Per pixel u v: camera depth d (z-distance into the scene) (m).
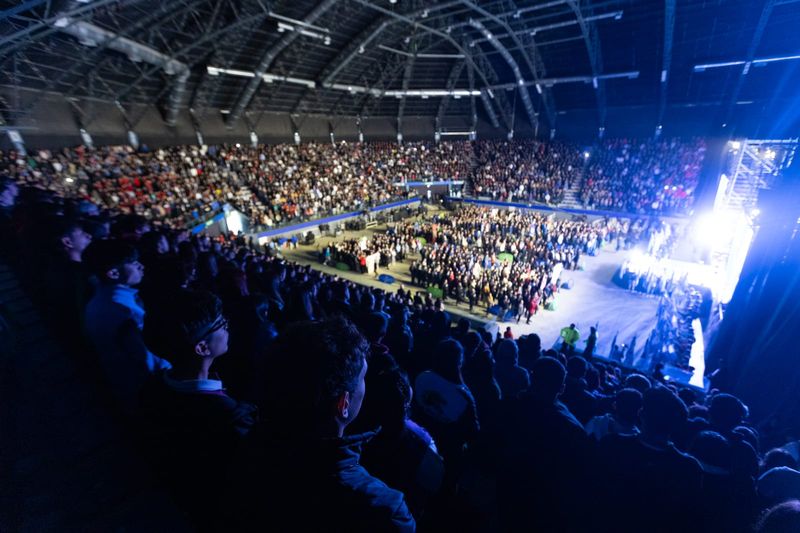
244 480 1.30
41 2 14.25
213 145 35.12
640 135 42.69
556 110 47.53
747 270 11.03
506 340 4.87
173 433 1.77
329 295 7.77
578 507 2.87
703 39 31.33
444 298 21.86
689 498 2.57
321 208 35.69
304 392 1.21
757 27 27.80
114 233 5.70
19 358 3.34
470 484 3.54
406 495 2.25
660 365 10.27
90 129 26.42
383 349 3.47
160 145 31.19
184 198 26.66
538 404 3.13
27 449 2.30
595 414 4.80
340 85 40.06
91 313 2.67
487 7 31.95
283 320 5.61
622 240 30.64
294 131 42.28
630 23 32.12
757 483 2.83
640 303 21.41
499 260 26.52
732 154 29.00
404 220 40.09
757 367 9.09
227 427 1.80
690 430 3.82
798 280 8.37
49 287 3.90
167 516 1.91
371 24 32.56
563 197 40.81
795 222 8.87
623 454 2.79
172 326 1.75
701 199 31.55
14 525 1.77
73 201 7.18
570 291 23.06
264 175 35.50
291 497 1.20
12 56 19.30
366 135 48.62
